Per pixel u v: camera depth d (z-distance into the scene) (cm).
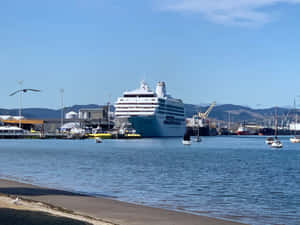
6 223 2734
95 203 4147
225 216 3850
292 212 4066
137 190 5328
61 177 6631
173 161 10219
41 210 3262
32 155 11969
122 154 12838
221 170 8069
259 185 5928
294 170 8194
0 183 5497
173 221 3447
